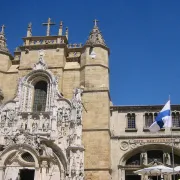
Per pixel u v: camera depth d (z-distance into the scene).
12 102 50.00
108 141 47.12
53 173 45.59
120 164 48.75
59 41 54.28
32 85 51.97
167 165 47.94
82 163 44.62
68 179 43.25
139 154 49.97
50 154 45.53
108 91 50.19
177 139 48.94
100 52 52.56
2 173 45.53
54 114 48.06
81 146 45.16
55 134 46.91
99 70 51.19
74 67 53.19
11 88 52.97
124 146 49.53
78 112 47.12
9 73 54.12
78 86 51.72
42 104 51.06
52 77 50.81
